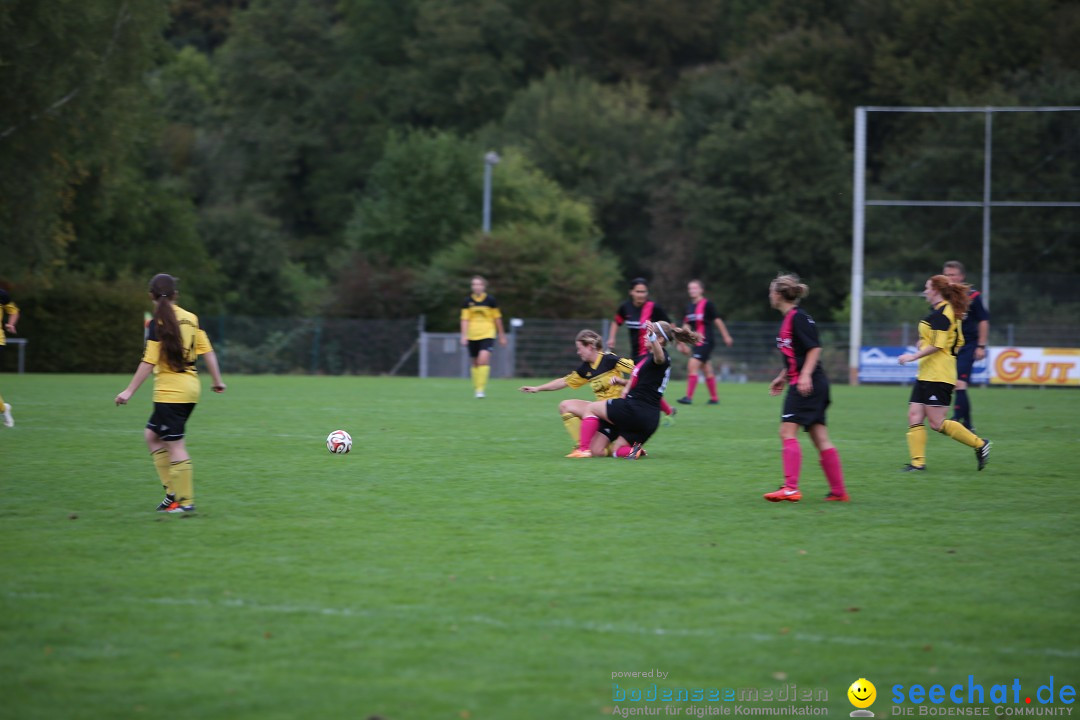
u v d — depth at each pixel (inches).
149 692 721.6
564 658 786.8
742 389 4234.7
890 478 1614.2
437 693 722.2
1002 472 1683.1
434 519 1259.8
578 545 1126.4
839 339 5580.7
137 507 1322.6
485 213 6122.1
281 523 1232.2
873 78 7810.0
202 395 3344.0
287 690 725.9
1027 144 5374.0
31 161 4749.0
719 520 1266.0
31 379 4249.5
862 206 4822.8
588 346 1861.5
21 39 4431.6
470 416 2581.2
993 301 5073.8
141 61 5157.5
